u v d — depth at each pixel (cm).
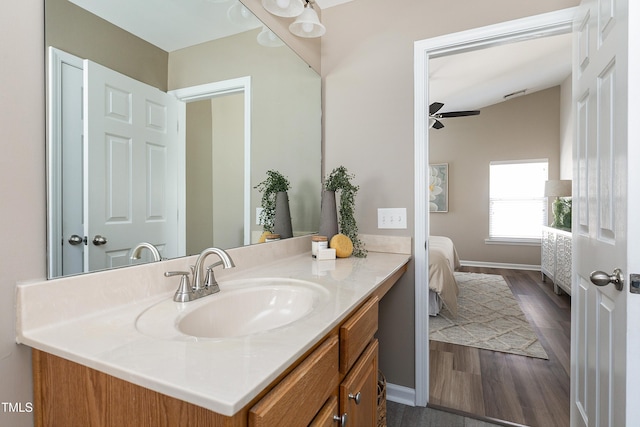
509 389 198
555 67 445
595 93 119
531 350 251
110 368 58
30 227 76
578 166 142
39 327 74
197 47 125
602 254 111
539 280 484
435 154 624
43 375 73
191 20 123
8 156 72
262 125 158
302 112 190
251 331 104
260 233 158
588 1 129
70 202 84
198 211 125
